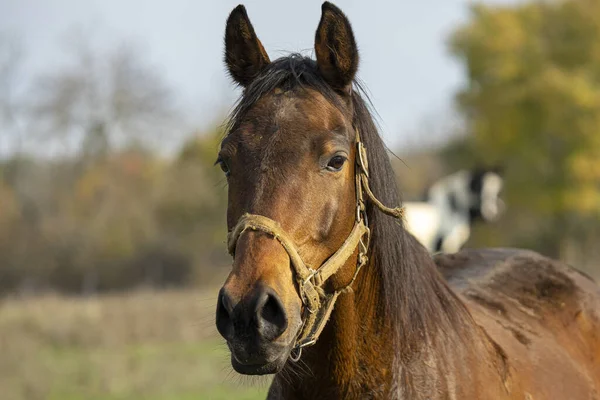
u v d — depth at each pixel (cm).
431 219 1984
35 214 4116
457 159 4641
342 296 369
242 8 392
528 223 4412
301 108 352
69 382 1320
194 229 3947
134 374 1371
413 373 381
